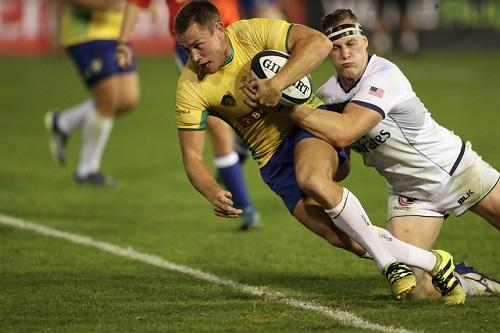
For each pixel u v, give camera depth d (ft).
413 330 58.03
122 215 106.52
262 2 116.88
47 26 307.17
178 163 143.54
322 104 68.03
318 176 62.59
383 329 58.29
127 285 73.36
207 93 65.36
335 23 65.26
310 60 61.57
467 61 292.20
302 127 64.18
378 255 63.46
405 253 64.28
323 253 86.74
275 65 62.34
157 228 99.50
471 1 313.53
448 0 314.14
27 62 291.99
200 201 115.55
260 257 85.66
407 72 265.95
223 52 63.67
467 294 67.82
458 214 69.31
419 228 68.54
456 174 67.51
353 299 67.51
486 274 77.36
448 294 65.26
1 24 307.17
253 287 72.59
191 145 65.82
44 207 110.63
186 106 65.41
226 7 99.66
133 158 147.95
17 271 79.15
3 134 170.71
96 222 102.42
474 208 69.67
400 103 64.69
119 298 68.54
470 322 59.88
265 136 67.41
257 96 60.85
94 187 124.26
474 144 151.94
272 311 63.77
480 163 68.44
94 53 122.72
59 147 133.69
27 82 249.34
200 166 65.21
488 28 313.94
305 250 88.28
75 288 72.13
